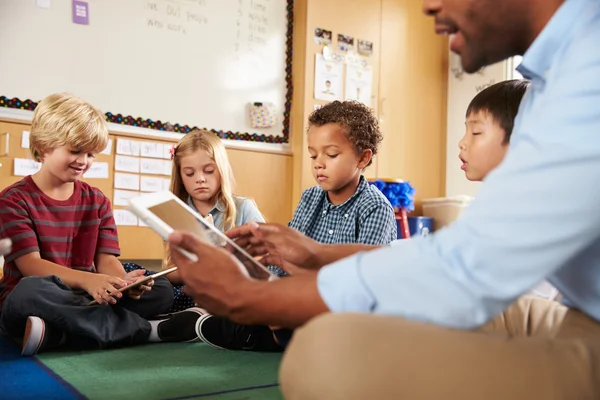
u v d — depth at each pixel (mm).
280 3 3379
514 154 563
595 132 515
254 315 635
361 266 580
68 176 1701
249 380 1069
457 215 3650
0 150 2486
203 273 649
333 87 3504
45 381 1034
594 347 550
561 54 609
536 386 501
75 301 1397
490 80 3764
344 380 490
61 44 2670
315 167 1676
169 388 990
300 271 960
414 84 3914
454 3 632
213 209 1904
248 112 3234
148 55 2904
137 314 1511
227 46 3170
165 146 2898
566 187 508
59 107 1688
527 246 512
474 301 532
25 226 1615
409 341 501
